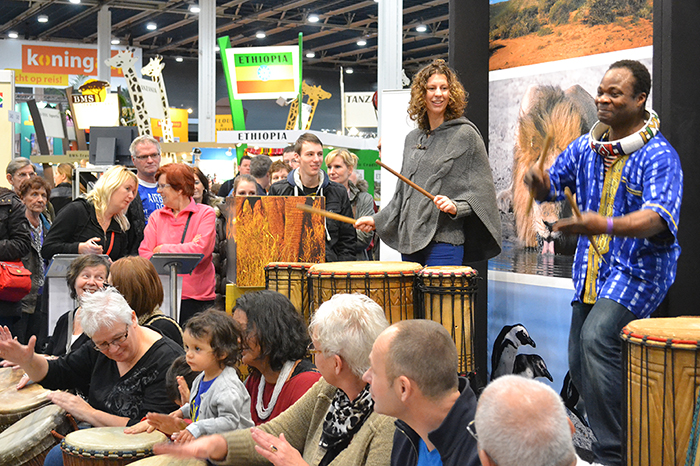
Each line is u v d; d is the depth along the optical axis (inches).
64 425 116.5
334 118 1238.9
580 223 95.5
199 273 167.8
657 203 101.3
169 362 116.5
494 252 127.3
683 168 118.9
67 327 145.6
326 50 1122.0
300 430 94.1
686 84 118.9
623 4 133.1
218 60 1146.0
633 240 107.0
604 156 111.9
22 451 109.9
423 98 127.4
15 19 940.0
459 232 126.3
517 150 157.6
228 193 291.3
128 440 103.3
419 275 115.0
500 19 160.1
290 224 139.3
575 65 143.3
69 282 140.4
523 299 156.5
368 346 83.0
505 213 161.5
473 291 114.6
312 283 119.7
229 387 100.0
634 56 131.8
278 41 1048.8
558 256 147.4
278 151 453.4
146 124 370.3
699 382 83.7
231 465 91.9
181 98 1168.2
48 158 424.2
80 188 287.4
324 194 184.9
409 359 67.5
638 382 88.7
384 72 388.2
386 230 135.1
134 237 182.4
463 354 114.0
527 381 51.7
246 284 140.2
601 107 109.3
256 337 102.2
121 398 116.5
